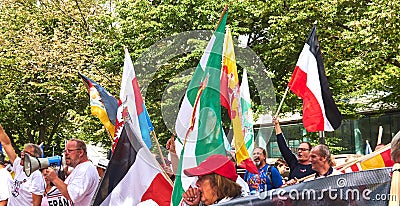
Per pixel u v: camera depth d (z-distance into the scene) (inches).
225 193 178.4
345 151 1226.0
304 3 815.7
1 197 374.3
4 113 1115.9
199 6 860.6
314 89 343.0
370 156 284.7
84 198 273.9
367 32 703.7
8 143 382.3
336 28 829.8
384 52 727.1
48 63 1024.2
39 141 1218.0
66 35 1082.7
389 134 1136.8
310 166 321.1
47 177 271.3
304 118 346.0
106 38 1049.5
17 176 346.9
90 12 1083.3
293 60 865.5
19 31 1075.9
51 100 1134.4
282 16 831.7
